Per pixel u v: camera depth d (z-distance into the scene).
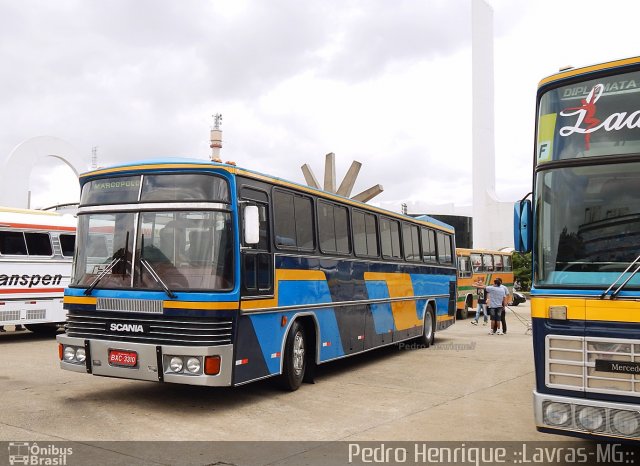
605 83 5.99
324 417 8.09
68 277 15.82
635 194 5.66
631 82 5.88
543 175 6.10
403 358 14.10
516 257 45.28
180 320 7.75
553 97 6.24
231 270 7.99
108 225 8.45
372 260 12.87
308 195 10.35
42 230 15.36
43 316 15.20
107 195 8.57
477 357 14.40
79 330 8.39
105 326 8.20
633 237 5.59
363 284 12.37
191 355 7.63
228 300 7.85
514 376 11.71
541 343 5.74
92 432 6.95
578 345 5.54
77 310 8.43
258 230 8.18
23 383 9.69
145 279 8.02
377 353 15.02
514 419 8.21
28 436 6.70
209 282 7.81
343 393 9.73
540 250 5.95
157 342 7.82
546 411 5.60
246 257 8.30
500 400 9.43
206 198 8.05
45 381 9.90
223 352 7.76
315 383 10.58
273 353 9.02
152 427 7.27
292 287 9.56
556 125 6.16
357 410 8.55
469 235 57.53
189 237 8.02
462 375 11.73
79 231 8.71
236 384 8.01
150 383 9.86
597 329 5.46
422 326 15.93
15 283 14.68
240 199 8.31
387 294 13.62
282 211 9.49
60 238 15.74
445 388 10.35
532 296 5.89
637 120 5.79
